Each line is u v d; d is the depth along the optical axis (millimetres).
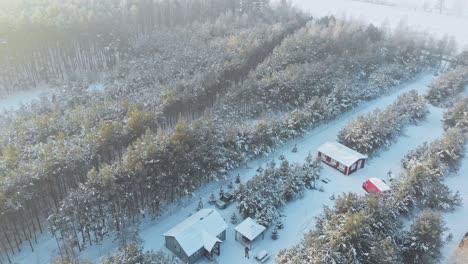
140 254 40656
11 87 82562
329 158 64625
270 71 82938
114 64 94312
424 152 64688
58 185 49375
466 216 55469
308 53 92062
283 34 106688
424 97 89438
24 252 45406
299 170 58406
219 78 78312
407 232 46969
